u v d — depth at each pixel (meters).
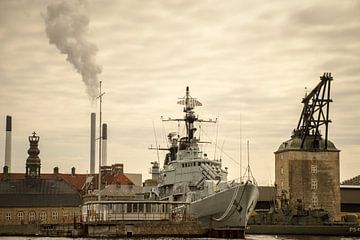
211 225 83.75
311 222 119.75
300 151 137.50
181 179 92.31
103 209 83.19
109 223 82.06
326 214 122.75
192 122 98.00
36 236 101.06
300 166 137.25
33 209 147.50
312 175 137.38
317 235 113.31
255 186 82.88
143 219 82.69
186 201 86.88
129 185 157.88
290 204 134.62
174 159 102.81
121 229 81.81
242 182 83.00
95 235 82.50
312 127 137.00
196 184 90.00
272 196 149.88
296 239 94.44
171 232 81.25
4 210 145.50
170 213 83.94
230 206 82.44
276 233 116.94
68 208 150.12
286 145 141.00
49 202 149.38
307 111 137.38
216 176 90.19
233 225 83.19
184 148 96.88
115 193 153.38
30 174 152.75
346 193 150.88
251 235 112.88
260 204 149.62
